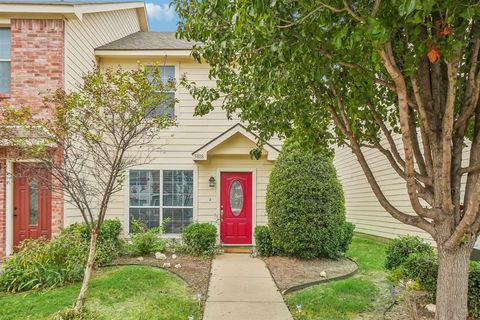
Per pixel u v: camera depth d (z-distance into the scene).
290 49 3.35
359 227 14.39
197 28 4.39
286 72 3.78
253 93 4.88
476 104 3.39
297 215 8.63
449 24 2.76
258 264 8.58
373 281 7.16
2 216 8.87
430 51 2.92
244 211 11.03
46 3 8.68
